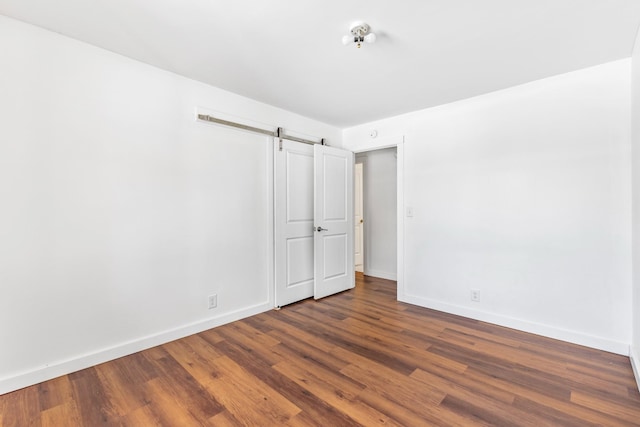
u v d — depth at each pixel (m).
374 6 1.66
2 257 1.78
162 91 2.44
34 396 1.77
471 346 2.41
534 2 1.62
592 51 2.14
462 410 1.65
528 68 2.40
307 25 1.84
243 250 3.02
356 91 2.87
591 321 2.39
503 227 2.81
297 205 3.55
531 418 1.58
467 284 3.05
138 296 2.33
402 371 2.04
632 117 2.16
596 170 2.36
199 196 2.68
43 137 1.91
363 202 5.10
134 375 2.00
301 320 2.98
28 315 1.87
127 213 2.26
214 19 1.78
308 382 1.92
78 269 2.05
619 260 2.27
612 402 1.71
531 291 2.67
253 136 3.11
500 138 2.82
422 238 3.38
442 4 1.64
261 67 2.40
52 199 1.94
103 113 2.15
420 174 3.38
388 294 3.90
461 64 2.33
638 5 1.64
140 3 1.64
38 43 1.89
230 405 1.70
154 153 2.40
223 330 2.73
